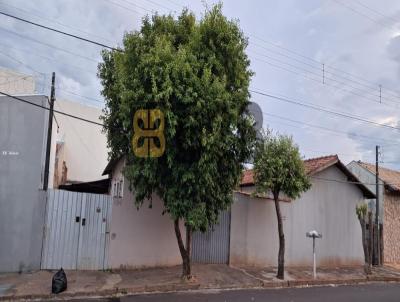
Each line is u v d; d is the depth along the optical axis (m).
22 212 12.90
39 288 10.89
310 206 19.08
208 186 12.23
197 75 11.84
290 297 11.96
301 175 15.35
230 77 12.71
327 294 12.90
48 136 13.90
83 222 13.45
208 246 15.88
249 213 16.83
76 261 13.27
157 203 14.76
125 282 12.13
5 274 12.32
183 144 11.73
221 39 12.44
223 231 16.19
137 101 11.42
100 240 13.64
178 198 12.11
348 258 20.41
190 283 12.52
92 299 10.45
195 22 12.90
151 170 11.74
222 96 11.66
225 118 12.05
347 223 20.62
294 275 15.87
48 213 13.08
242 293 12.16
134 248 14.22
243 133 13.27
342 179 20.64
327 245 19.61
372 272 18.78
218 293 11.91
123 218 14.09
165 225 14.91
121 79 11.80
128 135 12.11
